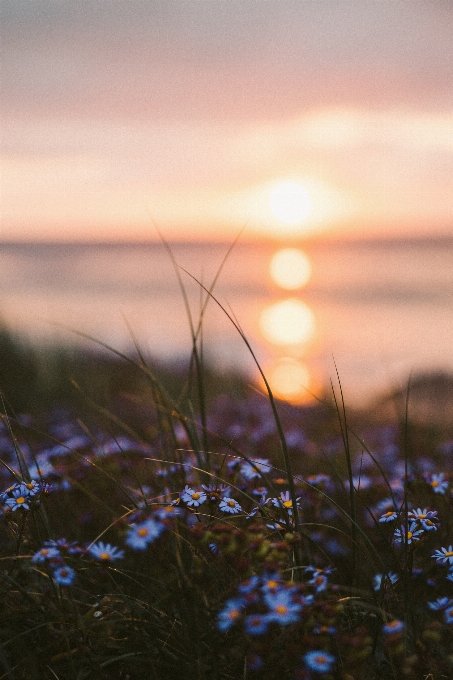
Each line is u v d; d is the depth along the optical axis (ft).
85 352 15.48
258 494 4.28
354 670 3.31
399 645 3.22
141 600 3.93
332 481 5.16
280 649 3.37
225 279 117.19
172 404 4.63
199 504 3.84
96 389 10.81
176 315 53.78
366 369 28.25
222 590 3.77
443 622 3.85
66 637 3.51
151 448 5.69
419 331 49.37
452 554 3.93
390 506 4.58
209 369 16.01
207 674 3.54
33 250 238.27
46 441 6.69
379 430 8.83
